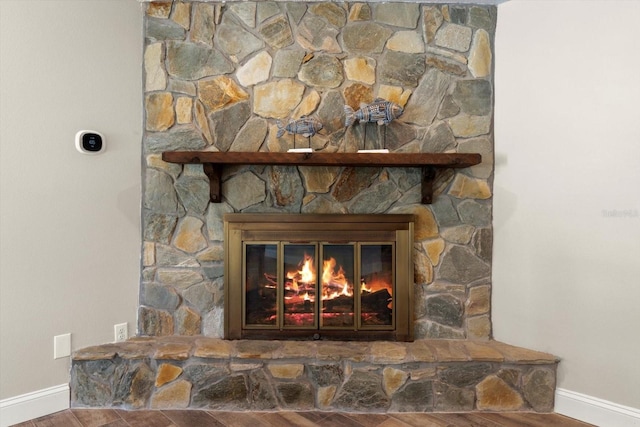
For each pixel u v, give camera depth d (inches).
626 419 67.8
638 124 67.2
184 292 86.4
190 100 86.4
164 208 86.4
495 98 85.6
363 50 86.4
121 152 83.7
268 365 75.2
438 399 74.7
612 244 70.1
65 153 75.6
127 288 85.1
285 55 86.5
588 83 72.7
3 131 68.1
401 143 86.3
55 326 74.6
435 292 86.0
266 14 86.4
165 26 86.4
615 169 69.7
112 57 82.1
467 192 85.8
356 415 73.9
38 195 72.3
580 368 73.3
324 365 75.0
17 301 70.1
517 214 82.1
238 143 86.5
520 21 81.7
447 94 86.1
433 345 81.3
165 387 75.5
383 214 84.6
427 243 86.1
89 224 79.3
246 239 84.4
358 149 86.8
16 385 70.1
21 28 69.7
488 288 86.0
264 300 85.5
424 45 86.2
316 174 86.4
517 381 74.9
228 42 86.6
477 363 74.8
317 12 86.3
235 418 72.8
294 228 84.4
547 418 73.1
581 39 73.5
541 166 78.7
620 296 69.2
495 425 70.8
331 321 84.0
